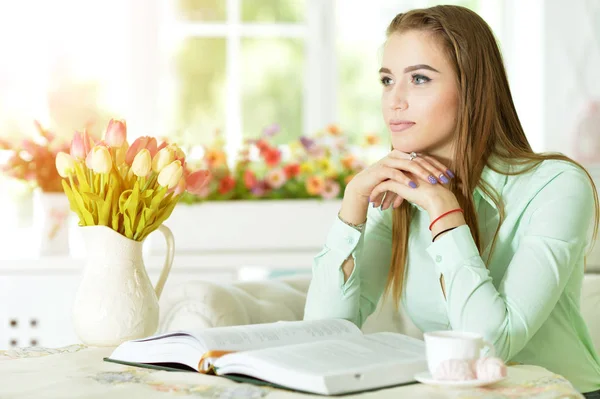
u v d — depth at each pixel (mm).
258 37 4043
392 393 1130
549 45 3848
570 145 3879
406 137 1679
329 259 1759
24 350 1524
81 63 3922
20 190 3832
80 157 1689
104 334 1624
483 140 1687
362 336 1396
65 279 3168
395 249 1832
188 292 1937
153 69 3961
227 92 4031
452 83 1661
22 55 3887
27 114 3891
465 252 1515
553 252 1558
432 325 1819
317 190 3387
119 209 1668
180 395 1135
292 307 2125
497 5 4074
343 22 4156
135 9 3943
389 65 1696
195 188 1796
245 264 3299
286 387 1151
